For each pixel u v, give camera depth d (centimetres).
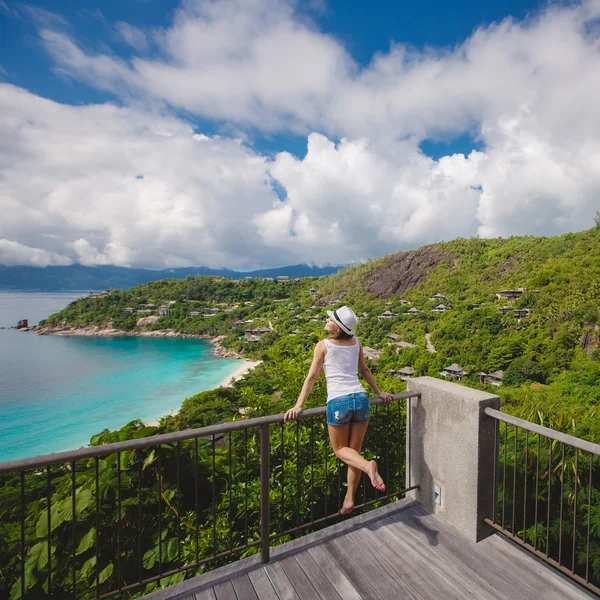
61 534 367
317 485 413
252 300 16525
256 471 459
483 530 257
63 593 333
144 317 14450
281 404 557
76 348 10431
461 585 215
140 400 5334
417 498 303
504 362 5059
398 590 211
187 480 429
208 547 369
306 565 231
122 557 362
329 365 250
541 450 596
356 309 11394
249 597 206
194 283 18062
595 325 5031
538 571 227
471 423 254
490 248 12269
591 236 9319
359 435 248
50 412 4847
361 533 262
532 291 7219
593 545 569
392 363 6038
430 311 8862
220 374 6944
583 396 2756
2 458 3484
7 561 395
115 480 370
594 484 624
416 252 14188
